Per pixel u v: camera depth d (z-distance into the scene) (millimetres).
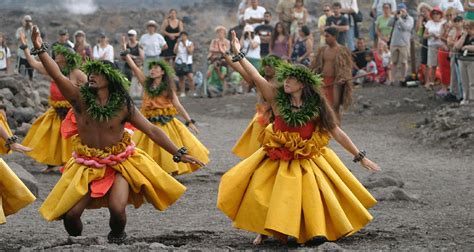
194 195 19625
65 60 19875
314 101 13891
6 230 15656
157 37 38906
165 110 21219
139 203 14273
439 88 35906
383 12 39500
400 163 24141
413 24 39125
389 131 30500
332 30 27781
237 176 13711
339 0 40406
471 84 30969
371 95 36094
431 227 15328
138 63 37656
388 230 14977
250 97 39906
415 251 13141
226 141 28844
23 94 31000
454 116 29203
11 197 14023
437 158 25109
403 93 35969
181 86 41469
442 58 34156
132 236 14750
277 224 13242
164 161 20703
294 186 13477
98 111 13680
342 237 13961
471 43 31047
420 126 30609
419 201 18297
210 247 13617
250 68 14250
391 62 37906
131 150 14000
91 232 15555
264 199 13484
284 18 39594
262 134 14055
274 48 37812
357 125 32250
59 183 13852
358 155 14055
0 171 13906
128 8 63062
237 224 13641
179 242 14406
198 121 34219
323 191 13578
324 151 14156
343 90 28000
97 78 13828
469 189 20031
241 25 40219
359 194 14094
